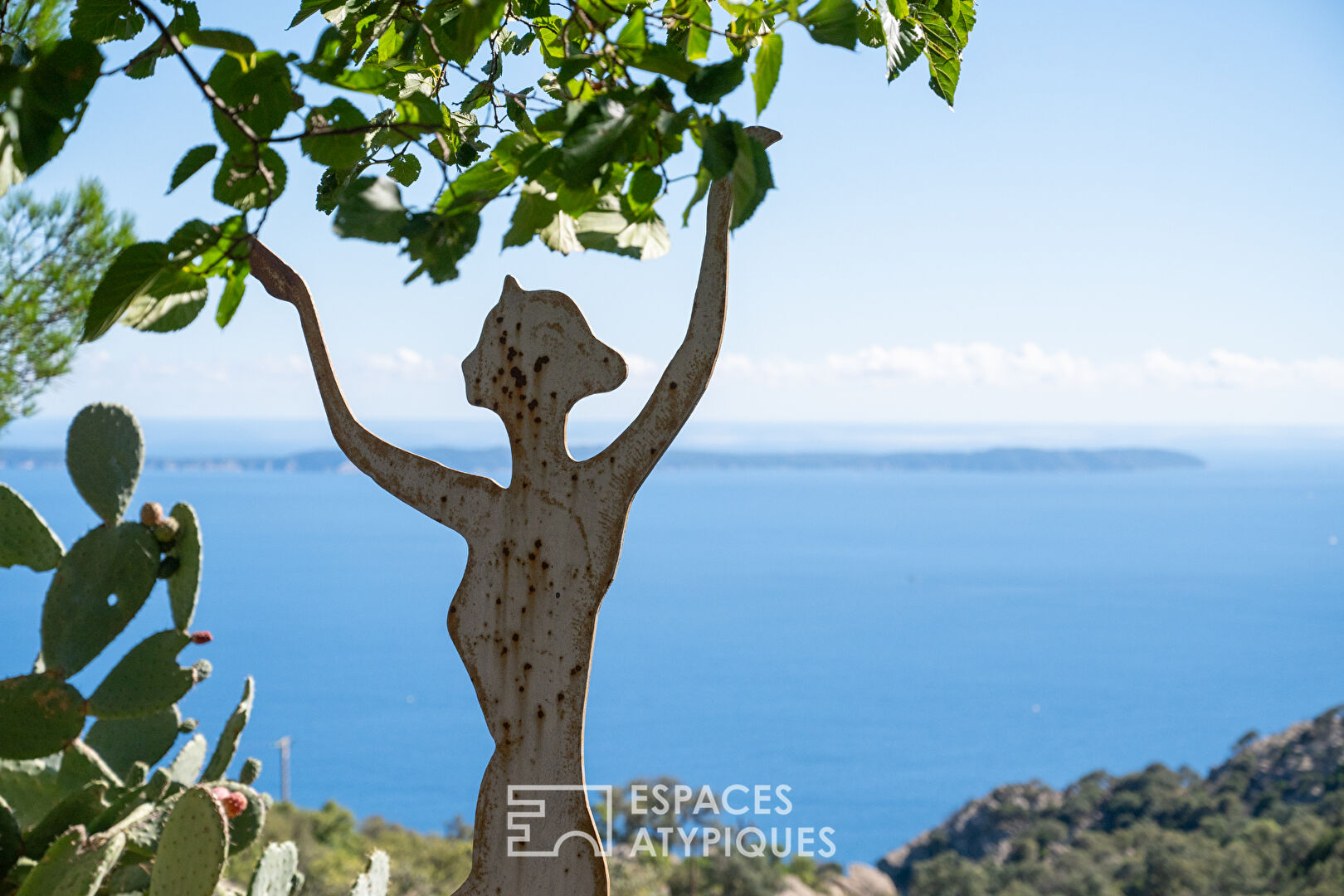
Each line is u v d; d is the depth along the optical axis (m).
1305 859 29.00
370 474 1.11
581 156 0.76
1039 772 98.12
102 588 1.80
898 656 151.88
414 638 161.00
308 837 22.41
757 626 172.38
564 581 1.06
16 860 1.70
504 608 1.08
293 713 117.31
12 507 1.78
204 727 108.81
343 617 176.75
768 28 0.96
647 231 0.98
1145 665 145.38
